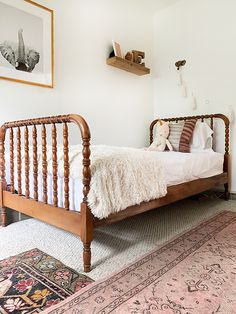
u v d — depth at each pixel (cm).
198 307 96
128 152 154
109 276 119
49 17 237
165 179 172
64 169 134
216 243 158
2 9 204
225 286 110
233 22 283
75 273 123
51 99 243
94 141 285
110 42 299
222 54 293
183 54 328
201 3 308
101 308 96
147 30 348
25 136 164
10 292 107
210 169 246
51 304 99
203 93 310
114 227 194
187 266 128
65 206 135
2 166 189
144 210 157
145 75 347
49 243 159
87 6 274
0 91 206
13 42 212
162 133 287
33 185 166
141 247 156
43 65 233
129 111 326
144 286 110
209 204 265
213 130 298
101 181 126
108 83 299
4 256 141
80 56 268
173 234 178
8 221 196
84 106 273
